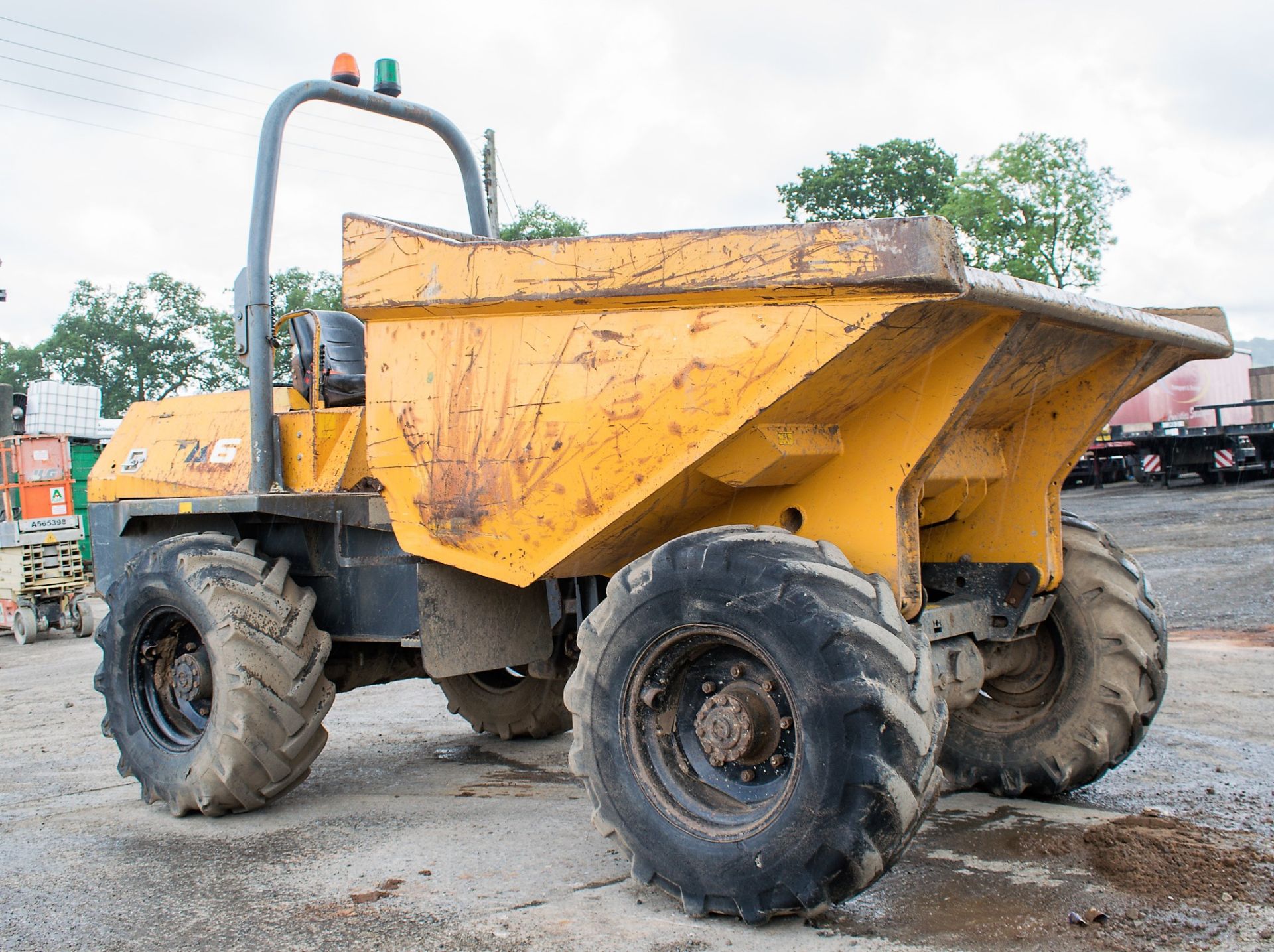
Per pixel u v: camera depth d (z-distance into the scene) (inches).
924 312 103.5
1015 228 1435.8
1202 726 191.3
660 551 116.2
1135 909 110.2
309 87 179.0
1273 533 485.1
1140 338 134.2
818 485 124.7
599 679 118.9
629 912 115.3
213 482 184.5
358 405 181.3
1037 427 148.0
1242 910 108.3
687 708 119.6
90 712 270.8
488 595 158.4
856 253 102.0
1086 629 150.4
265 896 126.3
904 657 103.0
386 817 159.9
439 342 139.1
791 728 109.3
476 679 215.8
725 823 111.3
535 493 129.6
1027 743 152.6
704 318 114.7
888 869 102.7
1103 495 856.9
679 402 116.1
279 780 158.9
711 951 104.0
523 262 128.3
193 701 166.9
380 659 190.2
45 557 477.4
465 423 136.0
